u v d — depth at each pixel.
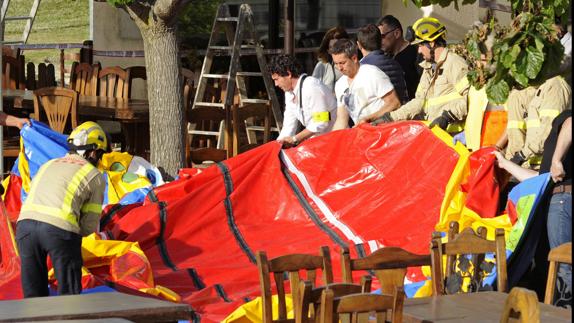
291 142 24.30
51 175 17.23
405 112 22.97
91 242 19.52
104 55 41.50
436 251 14.60
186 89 30.70
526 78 15.48
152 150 26.25
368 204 22.44
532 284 18.56
